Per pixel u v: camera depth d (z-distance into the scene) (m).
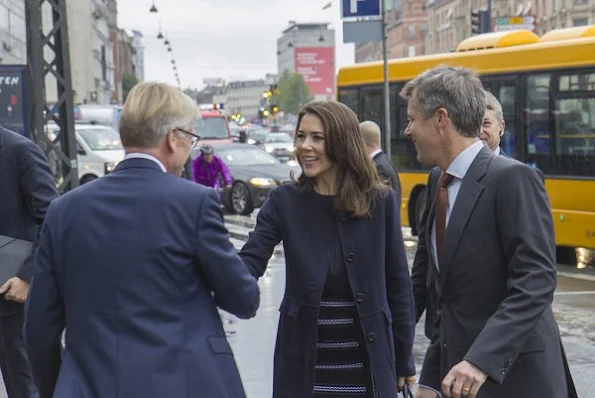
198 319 3.16
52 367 3.30
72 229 3.18
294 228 3.92
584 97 13.15
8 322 5.35
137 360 3.04
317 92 103.19
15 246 5.14
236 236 16.45
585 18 69.69
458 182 3.66
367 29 14.98
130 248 3.12
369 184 3.91
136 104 3.26
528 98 13.98
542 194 3.53
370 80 17.12
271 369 7.33
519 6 81.75
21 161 5.27
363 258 3.87
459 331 3.60
